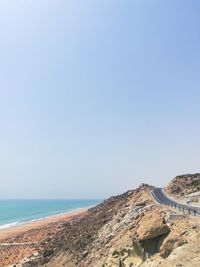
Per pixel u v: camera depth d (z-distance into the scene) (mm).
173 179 96000
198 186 80938
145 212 58688
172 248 39000
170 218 46438
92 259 59031
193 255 34531
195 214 46938
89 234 73625
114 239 58562
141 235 43906
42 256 82188
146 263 41094
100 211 97562
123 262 46031
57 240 91125
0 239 144250
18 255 98812
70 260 67375
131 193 95562
